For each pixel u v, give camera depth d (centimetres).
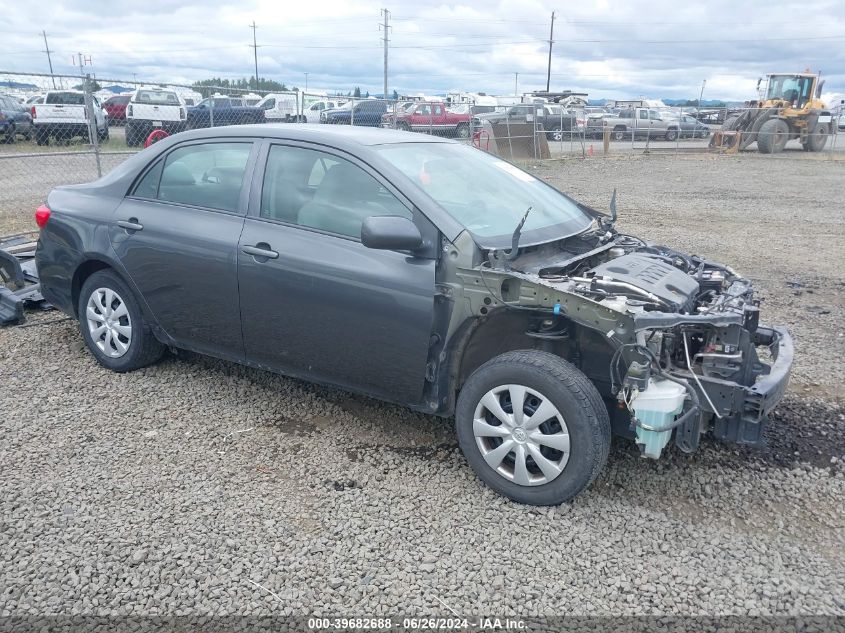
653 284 363
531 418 349
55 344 570
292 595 297
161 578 306
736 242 1048
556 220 442
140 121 1753
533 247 392
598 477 388
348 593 299
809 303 725
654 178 1975
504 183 460
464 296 364
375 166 400
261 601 294
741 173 2123
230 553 322
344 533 338
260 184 436
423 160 434
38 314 643
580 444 338
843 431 444
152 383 500
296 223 419
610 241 457
